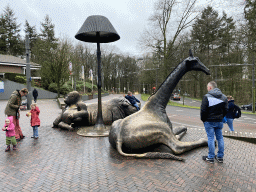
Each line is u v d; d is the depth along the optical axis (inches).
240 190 114.8
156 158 163.5
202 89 1477.6
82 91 1454.2
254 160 162.6
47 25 1839.3
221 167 146.6
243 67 1182.3
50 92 1136.8
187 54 1074.7
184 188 116.3
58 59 976.3
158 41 1051.9
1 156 174.4
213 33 1338.6
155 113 185.3
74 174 136.8
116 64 2753.4
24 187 120.0
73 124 277.6
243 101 1248.2
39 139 228.4
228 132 247.6
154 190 114.1
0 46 1684.3
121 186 119.2
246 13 532.7
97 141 217.5
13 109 222.5
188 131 261.1
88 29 232.1
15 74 1109.1
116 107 278.1
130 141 163.9
